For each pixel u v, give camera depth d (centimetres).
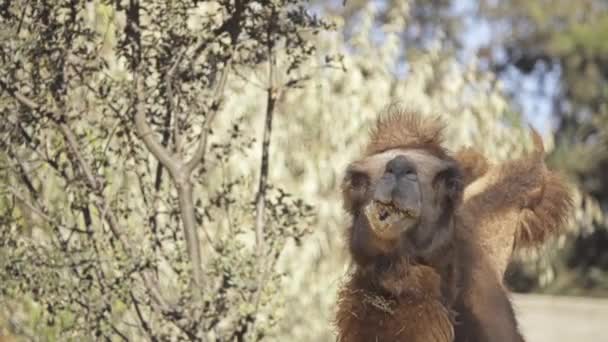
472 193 1544
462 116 2928
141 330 1539
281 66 1825
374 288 1223
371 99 2733
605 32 7825
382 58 2914
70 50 1464
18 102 1460
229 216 1575
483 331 1372
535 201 1557
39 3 1454
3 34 1417
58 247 1496
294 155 2558
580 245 7050
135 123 1470
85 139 1530
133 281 1497
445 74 3073
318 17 1547
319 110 2603
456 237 1275
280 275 1548
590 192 7494
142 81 1478
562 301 5431
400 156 1168
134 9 1476
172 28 1483
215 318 1484
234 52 1507
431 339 1216
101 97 1469
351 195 1220
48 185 1638
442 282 1253
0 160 1491
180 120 1521
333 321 1312
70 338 1482
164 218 1728
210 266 1521
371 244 1190
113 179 1562
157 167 1564
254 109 2400
